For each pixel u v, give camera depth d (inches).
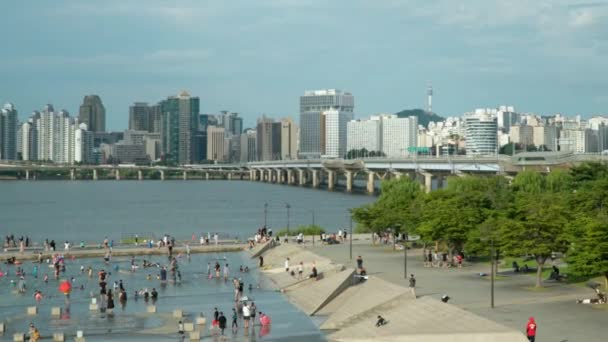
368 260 7204.7
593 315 4581.7
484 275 6112.2
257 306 5649.6
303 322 5068.9
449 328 4158.5
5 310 5541.3
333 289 5634.8
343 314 5108.3
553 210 5698.8
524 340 3941.9
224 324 4813.0
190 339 4606.3
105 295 5964.6
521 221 5753.0
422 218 7244.1
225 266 7140.8
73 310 5541.3
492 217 6638.8
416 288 5556.1
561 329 4249.5
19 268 7204.7
